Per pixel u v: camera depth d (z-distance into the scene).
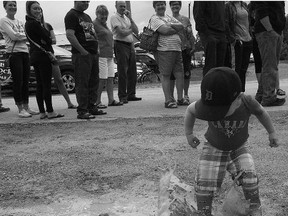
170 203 2.55
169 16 6.68
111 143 4.80
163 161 4.08
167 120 5.93
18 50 6.45
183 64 7.23
